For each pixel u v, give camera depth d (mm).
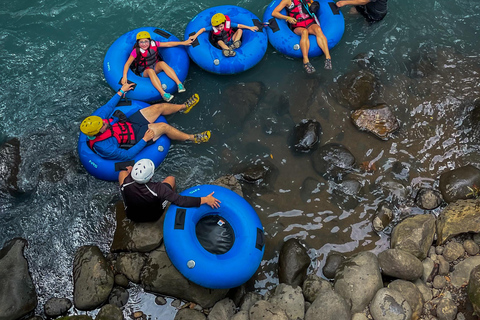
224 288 3889
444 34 6012
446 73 5613
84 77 5582
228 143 5090
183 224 3969
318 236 4473
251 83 5551
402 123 5223
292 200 4703
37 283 4168
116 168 4543
